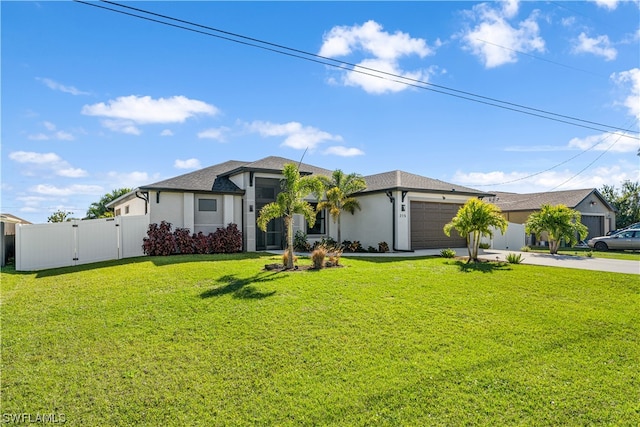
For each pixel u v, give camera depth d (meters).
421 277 9.95
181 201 16.61
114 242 14.99
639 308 7.34
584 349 5.34
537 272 10.72
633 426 3.51
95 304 7.42
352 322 6.31
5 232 15.48
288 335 5.74
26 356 5.06
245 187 17.66
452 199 19.89
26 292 8.85
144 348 5.30
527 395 4.06
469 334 5.85
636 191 33.56
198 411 3.77
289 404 3.88
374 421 3.60
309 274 10.16
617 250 20.53
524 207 28.41
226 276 9.80
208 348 5.29
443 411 3.76
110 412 3.76
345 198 19.12
